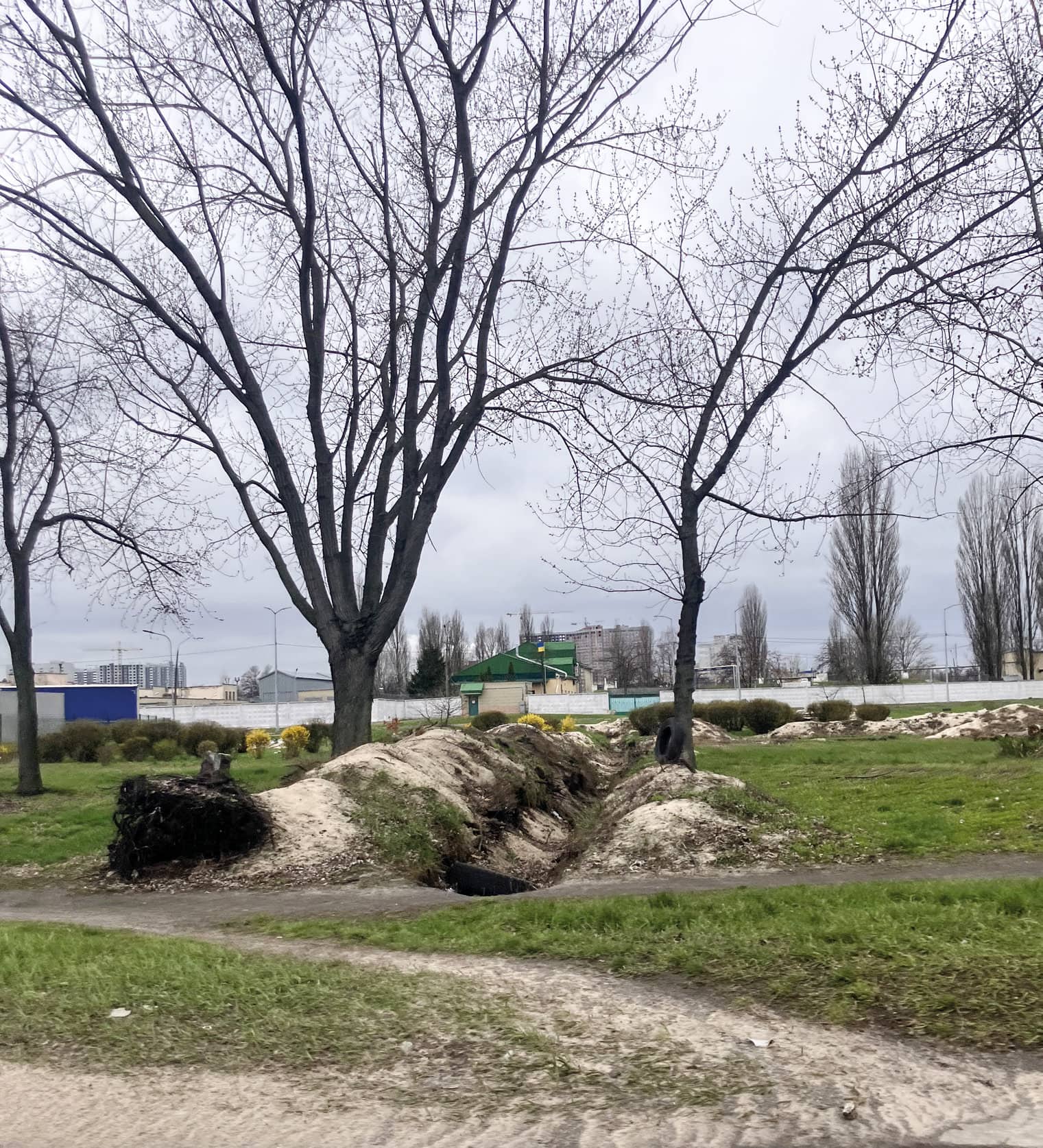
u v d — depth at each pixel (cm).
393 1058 576
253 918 1158
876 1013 618
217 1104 520
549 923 981
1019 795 1731
